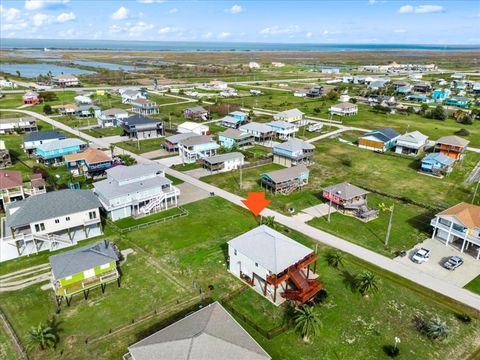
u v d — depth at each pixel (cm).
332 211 6862
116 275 4656
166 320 4125
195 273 4972
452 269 5100
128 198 6438
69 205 5662
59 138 10012
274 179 7494
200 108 14662
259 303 4412
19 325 4047
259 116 14688
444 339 3897
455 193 7806
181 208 6888
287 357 3650
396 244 5753
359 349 3772
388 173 8975
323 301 4444
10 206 5850
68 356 3647
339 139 11962
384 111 16288
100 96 18900
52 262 4469
